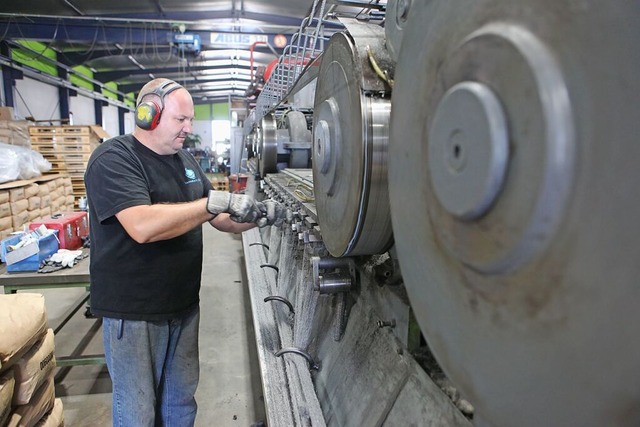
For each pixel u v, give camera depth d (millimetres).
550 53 345
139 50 8180
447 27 481
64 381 2258
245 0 5941
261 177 3281
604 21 308
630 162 292
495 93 389
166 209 1181
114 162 1229
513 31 377
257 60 9758
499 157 376
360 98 802
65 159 5895
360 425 1008
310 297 1505
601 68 310
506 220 379
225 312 3207
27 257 2174
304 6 5867
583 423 348
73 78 8875
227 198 1254
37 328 1368
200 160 13078
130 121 13312
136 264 1299
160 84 1303
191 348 1558
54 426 1559
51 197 5039
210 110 16172
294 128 3137
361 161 805
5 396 1228
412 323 948
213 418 1983
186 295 1459
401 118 597
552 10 346
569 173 328
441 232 489
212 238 5727
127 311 1312
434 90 501
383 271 1097
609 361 315
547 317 357
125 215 1170
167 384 1551
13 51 6668
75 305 2859
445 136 451
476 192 402
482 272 424
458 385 500
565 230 335
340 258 1257
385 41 831
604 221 309
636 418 309
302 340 1550
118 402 1382
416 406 846
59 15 5859
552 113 332
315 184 1168
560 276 343
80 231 2777
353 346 1247
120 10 6074
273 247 2893
